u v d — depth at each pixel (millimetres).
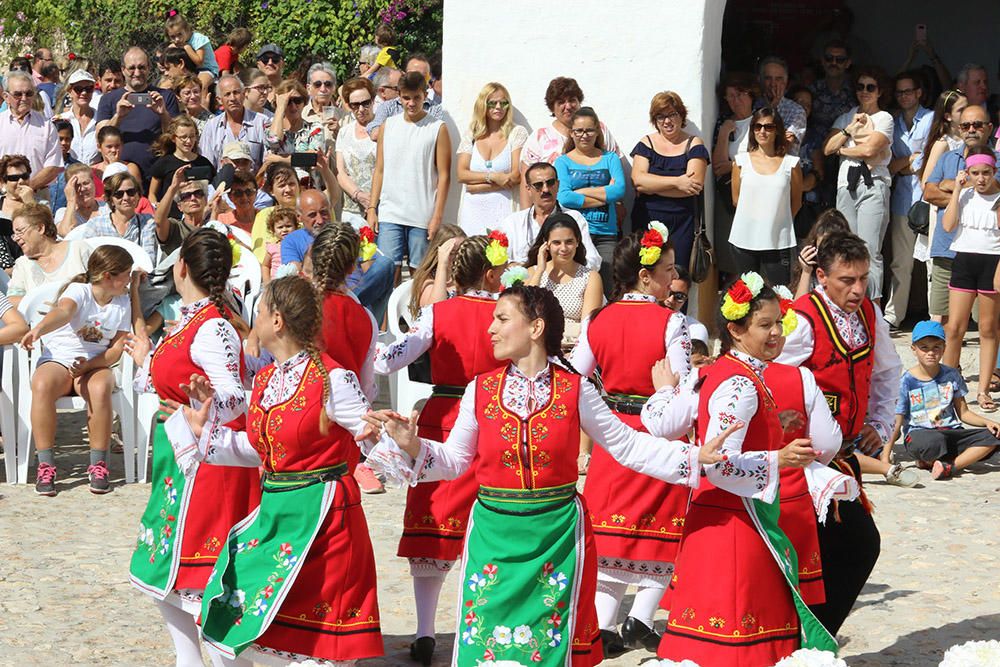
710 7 12336
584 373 6770
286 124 13438
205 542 6004
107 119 15102
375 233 12383
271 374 5664
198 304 6168
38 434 9477
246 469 6094
